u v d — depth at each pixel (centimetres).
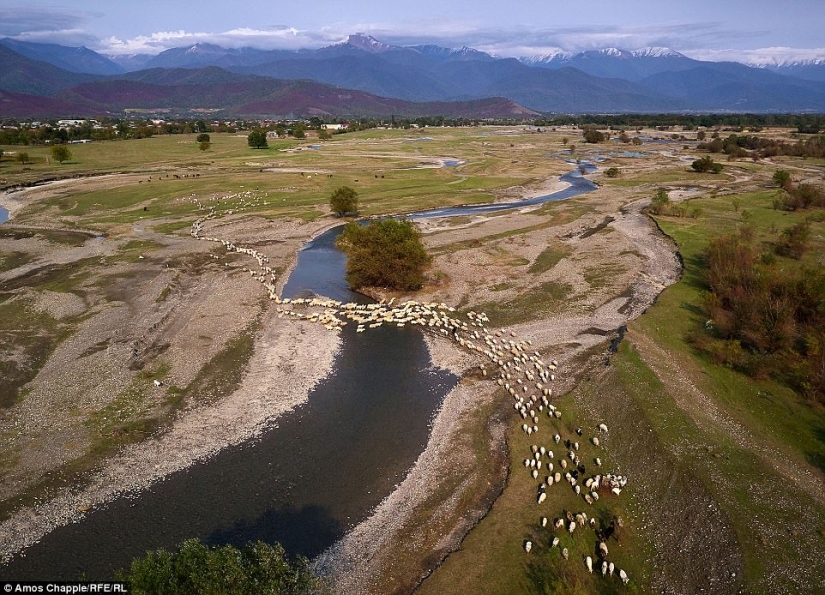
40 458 3844
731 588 2866
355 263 7062
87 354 5269
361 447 4050
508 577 2986
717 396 4578
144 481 3659
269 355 5394
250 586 2473
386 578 2992
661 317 6100
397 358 5400
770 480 3569
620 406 4456
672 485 3591
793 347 5181
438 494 3606
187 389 4753
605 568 3016
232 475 3728
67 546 3145
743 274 6494
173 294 6838
